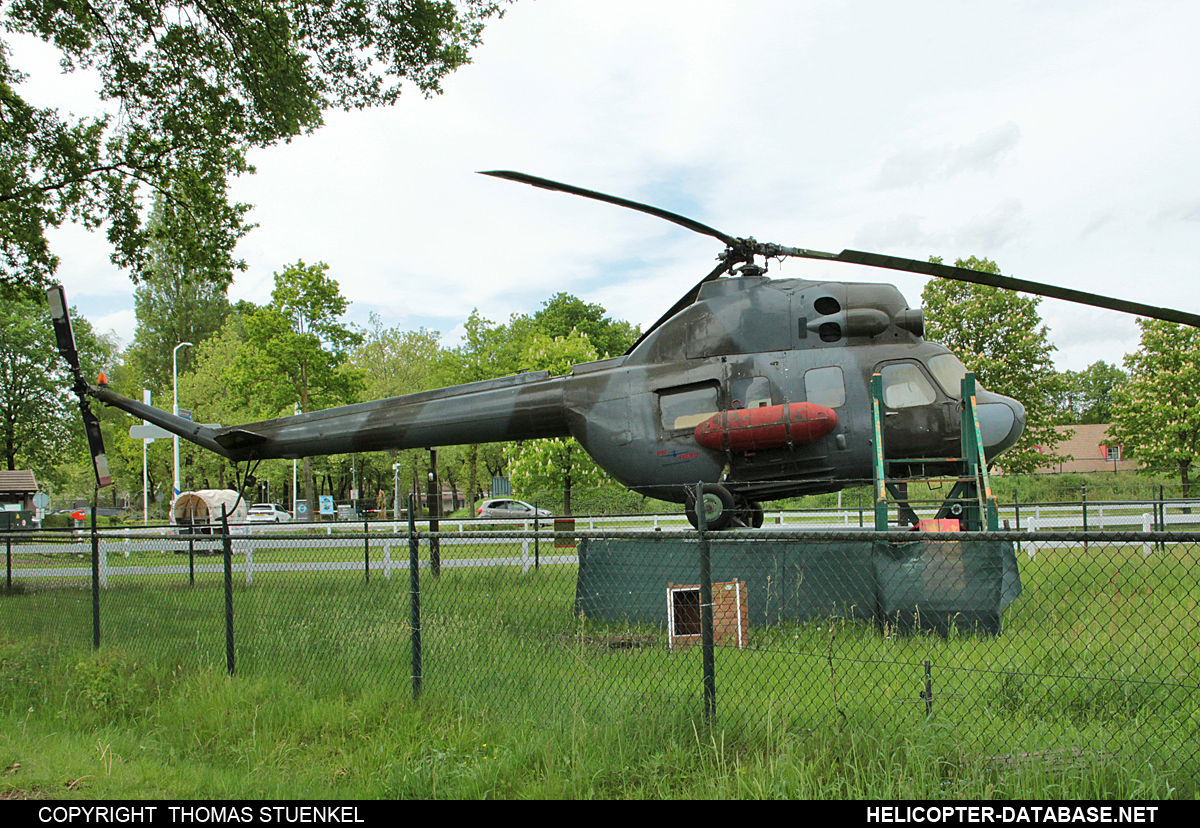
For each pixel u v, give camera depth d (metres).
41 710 7.18
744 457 10.41
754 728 5.19
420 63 15.91
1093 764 4.28
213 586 12.45
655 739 5.22
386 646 7.64
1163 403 30.92
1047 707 5.35
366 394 53.25
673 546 9.30
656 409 10.89
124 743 6.17
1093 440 59.62
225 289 17.88
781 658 6.84
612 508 28.62
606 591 9.42
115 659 7.83
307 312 38.84
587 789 4.74
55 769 5.50
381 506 64.75
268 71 14.91
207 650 8.36
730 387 10.55
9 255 15.98
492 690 6.30
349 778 5.32
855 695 5.51
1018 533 4.26
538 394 11.73
